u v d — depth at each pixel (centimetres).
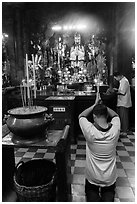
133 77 565
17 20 598
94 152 199
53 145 187
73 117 412
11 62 618
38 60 590
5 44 605
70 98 422
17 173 221
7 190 232
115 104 478
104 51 589
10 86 616
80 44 600
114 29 563
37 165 233
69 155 225
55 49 609
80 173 293
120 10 551
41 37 611
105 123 198
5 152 226
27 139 193
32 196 195
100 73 589
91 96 462
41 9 599
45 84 607
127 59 565
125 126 466
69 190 226
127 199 235
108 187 211
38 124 186
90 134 191
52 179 204
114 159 206
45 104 462
